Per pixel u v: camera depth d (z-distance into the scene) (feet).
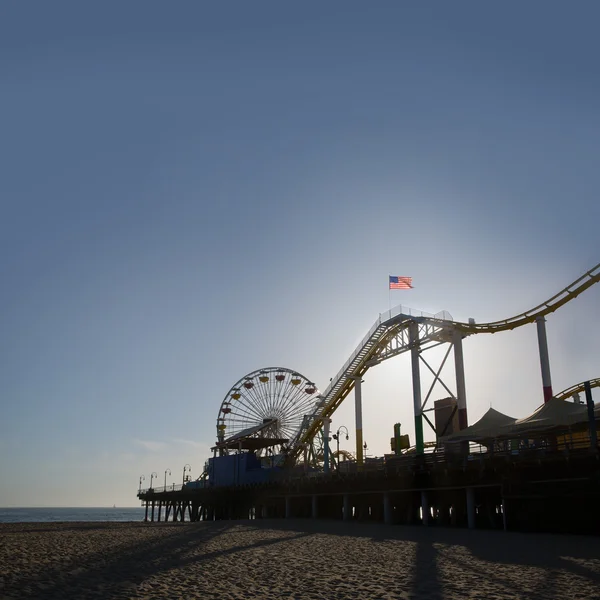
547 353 195.21
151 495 353.51
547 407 140.87
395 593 62.08
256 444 293.64
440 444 202.80
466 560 85.56
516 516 131.23
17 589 65.41
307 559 91.20
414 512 167.12
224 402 329.93
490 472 139.23
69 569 81.87
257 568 81.66
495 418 158.20
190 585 67.97
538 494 126.31
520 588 63.26
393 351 233.55
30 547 113.19
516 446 156.35
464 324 213.05
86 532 164.25
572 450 122.83
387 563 85.10
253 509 265.75
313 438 270.87
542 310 197.47
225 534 145.18
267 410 318.04
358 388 245.65
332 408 261.65
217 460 302.86
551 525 124.67
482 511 147.54
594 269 182.91
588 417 121.60
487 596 59.41
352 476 187.52
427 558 89.30
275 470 264.52
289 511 225.76
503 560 84.23
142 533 155.63
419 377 219.20
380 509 182.50
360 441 238.68
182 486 327.67
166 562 89.61
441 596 60.03
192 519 307.58
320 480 204.74
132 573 77.82
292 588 65.51
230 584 68.44
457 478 148.36
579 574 71.15
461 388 208.54
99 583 69.62
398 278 227.61
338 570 79.10
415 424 213.46
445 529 142.00
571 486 121.29
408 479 163.94
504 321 209.46
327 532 143.43
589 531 118.21
